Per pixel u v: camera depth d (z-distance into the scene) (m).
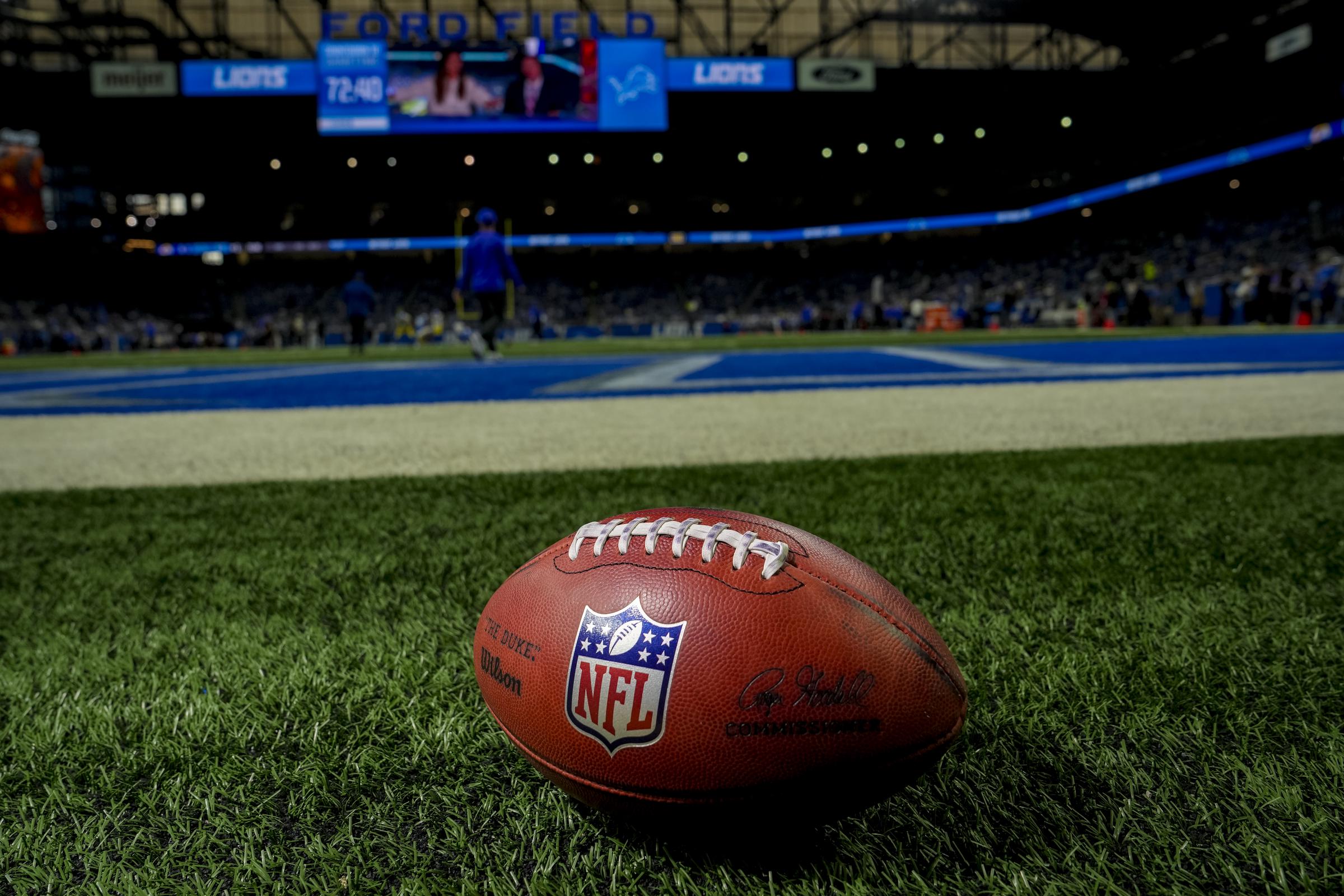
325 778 1.12
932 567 1.96
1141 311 24.80
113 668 1.50
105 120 33.41
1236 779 1.06
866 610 0.94
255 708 1.33
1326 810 1.00
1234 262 31.78
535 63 30.12
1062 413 5.02
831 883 0.88
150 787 1.12
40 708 1.36
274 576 2.02
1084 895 0.86
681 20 33.09
